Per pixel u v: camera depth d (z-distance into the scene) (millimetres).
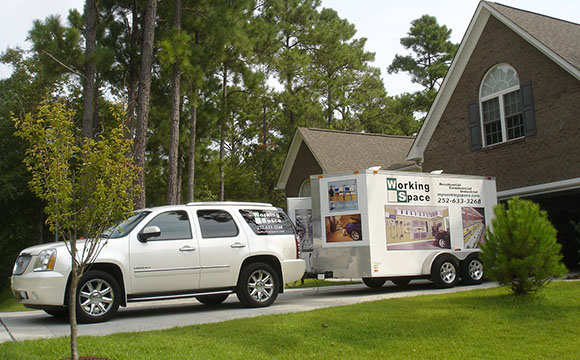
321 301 10867
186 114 26609
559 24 18391
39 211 31328
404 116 46219
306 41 41188
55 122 6121
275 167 39688
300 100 38562
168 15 22219
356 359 5922
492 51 17422
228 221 9984
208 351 6137
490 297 9297
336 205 12109
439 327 7180
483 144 17703
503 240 9211
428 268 12367
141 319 8977
